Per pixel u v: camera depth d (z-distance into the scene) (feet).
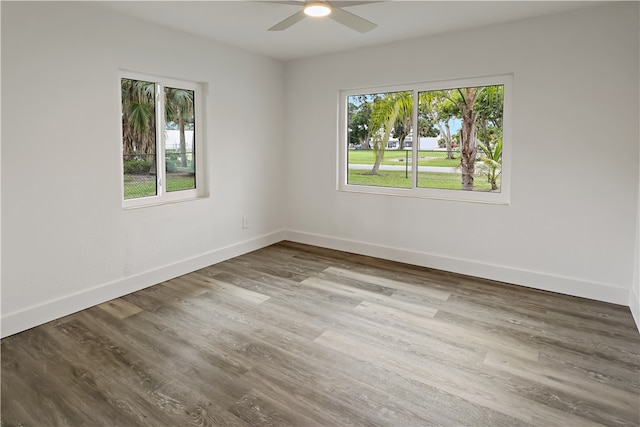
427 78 12.87
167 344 8.40
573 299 10.79
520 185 11.59
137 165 11.64
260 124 15.46
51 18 9.04
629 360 7.77
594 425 5.99
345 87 14.74
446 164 13.28
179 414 6.24
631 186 10.04
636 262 9.82
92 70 9.93
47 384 7.00
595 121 10.34
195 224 13.15
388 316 9.78
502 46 11.46
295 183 16.71
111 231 10.66
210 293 11.26
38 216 9.11
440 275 12.78
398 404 6.49
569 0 9.66
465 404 6.49
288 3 8.21
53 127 9.25
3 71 8.32
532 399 6.61
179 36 12.03
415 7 10.11
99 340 8.55
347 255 15.06
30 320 9.07
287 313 9.95
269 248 16.02
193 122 13.17
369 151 14.92
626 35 9.78
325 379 7.18
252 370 7.46
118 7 9.98
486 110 12.34
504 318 9.65
